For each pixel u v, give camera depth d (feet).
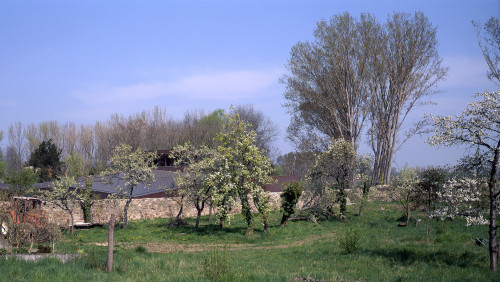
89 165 220.64
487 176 54.24
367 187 123.95
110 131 247.29
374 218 114.62
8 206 68.08
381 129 171.12
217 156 104.27
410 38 162.50
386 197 144.15
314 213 114.62
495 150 51.39
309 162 170.91
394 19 165.17
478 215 56.13
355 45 156.97
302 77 161.89
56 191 103.91
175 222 113.50
